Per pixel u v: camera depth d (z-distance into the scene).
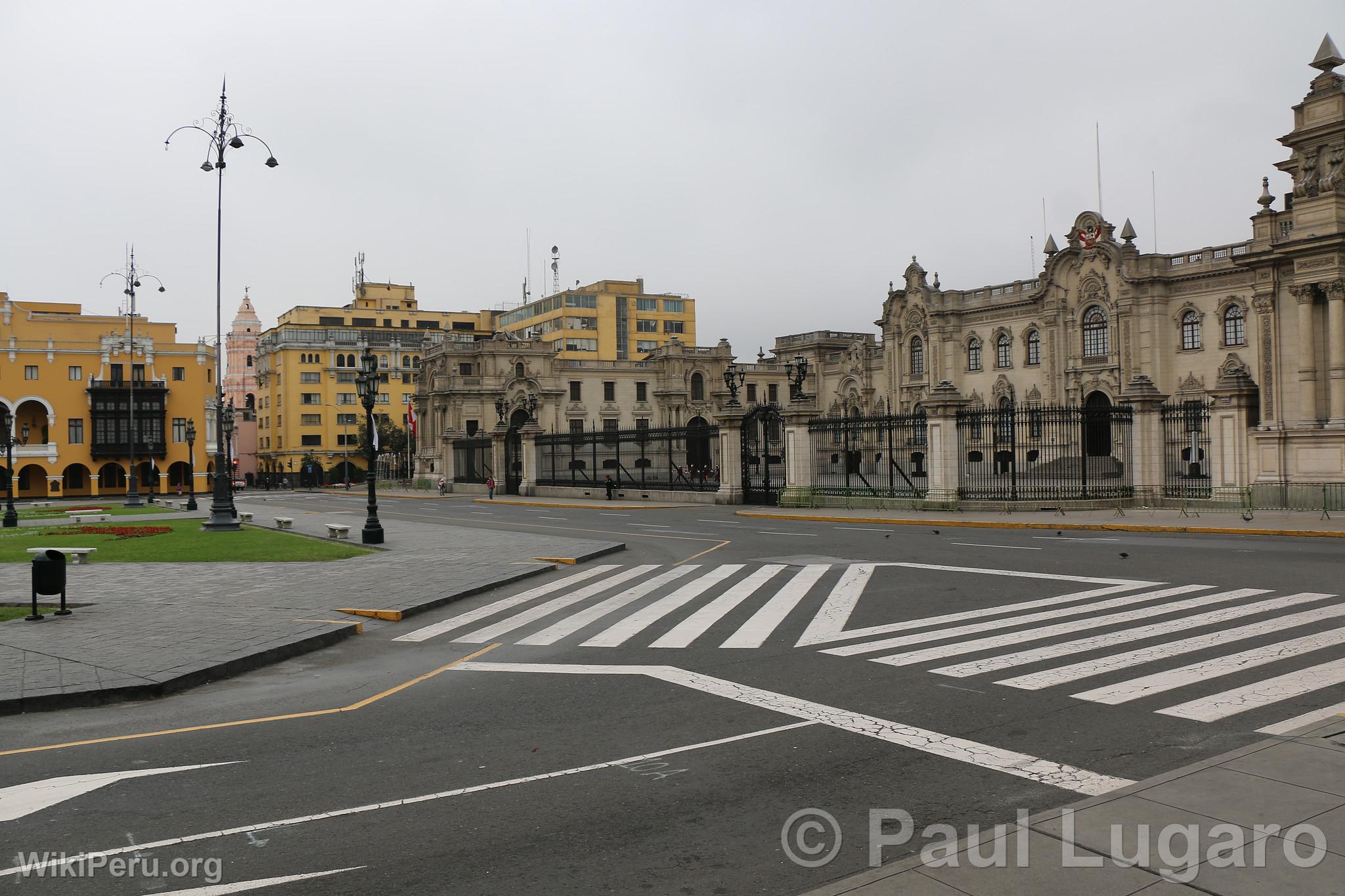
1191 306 61.12
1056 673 9.34
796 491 39.47
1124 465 35.19
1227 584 14.67
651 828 5.86
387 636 12.70
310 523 36.12
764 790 6.47
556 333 116.38
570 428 95.81
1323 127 32.47
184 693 9.66
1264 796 5.87
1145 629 11.28
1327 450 30.70
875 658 10.30
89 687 9.28
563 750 7.42
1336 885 4.73
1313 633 10.81
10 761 7.36
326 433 114.38
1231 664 9.45
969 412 34.50
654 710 8.50
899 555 20.34
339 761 7.27
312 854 5.55
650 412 99.50
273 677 10.41
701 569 18.83
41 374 81.12
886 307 83.38
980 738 7.47
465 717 8.43
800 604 14.10
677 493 46.94
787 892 5.02
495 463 64.00
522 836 5.76
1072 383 67.12
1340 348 31.88
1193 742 7.21
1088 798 6.12
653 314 120.62
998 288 74.81
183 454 86.81
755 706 8.55
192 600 15.09
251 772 7.03
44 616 13.39
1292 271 34.16
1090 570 16.83
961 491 34.25
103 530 31.89
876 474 40.62
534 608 14.60
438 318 129.88
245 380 134.88
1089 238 66.31
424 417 100.25
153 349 85.56
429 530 30.89
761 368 103.69
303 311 120.56
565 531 29.97
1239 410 32.00
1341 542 22.12
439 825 5.95
